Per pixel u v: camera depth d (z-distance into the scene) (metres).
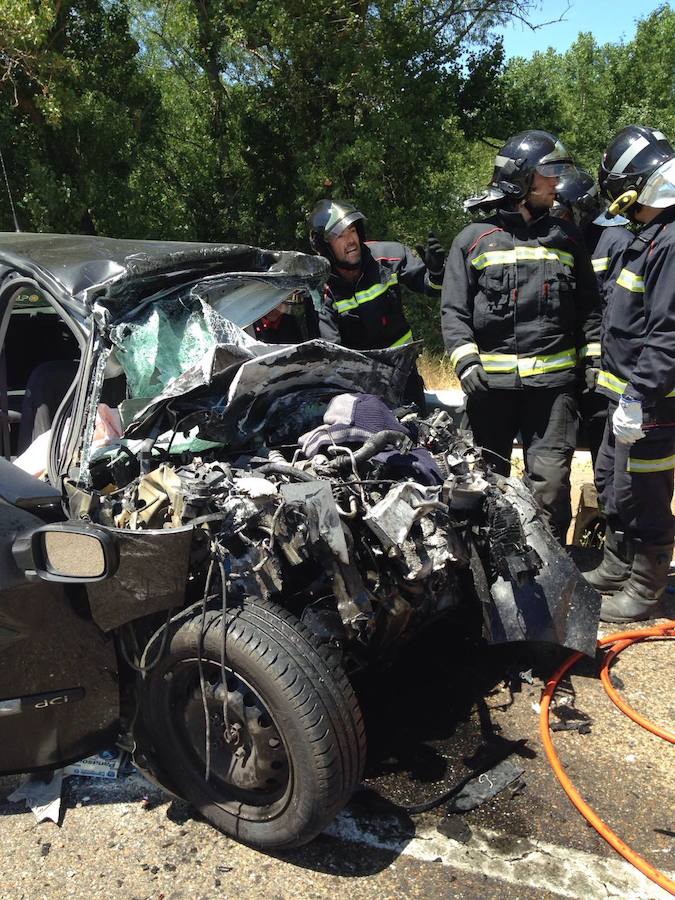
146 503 2.48
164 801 2.54
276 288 3.49
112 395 2.87
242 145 13.52
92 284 2.73
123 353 2.67
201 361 2.66
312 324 4.29
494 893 2.17
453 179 13.39
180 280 3.05
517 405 3.86
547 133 3.56
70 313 2.68
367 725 2.89
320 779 2.10
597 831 2.37
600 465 3.77
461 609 3.23
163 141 13.75
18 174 11.83
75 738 2.42
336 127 12.20
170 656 2.30
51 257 2.89
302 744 2.09
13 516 2.30
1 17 9.32
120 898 2.17
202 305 2.96
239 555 2.40
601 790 2.57
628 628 3.62
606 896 2.15
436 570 2.45
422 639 3.45
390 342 4.33
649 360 3.12
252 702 2.24
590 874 2.23
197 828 2.42
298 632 2.19
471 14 12.63
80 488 2.42
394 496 2.39
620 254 3.40
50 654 2.31
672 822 2.43
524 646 3.41
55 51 10.70
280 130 13.35
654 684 3.17
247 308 3.33
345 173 12.40
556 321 3.65
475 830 2.39
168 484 2.45
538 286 3.60
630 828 2.40
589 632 3.04
